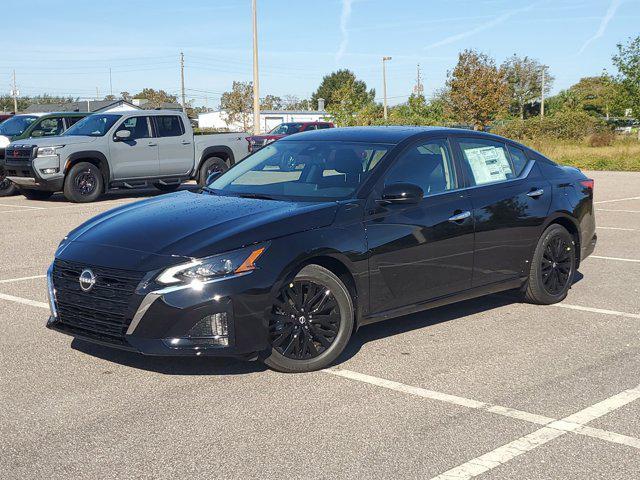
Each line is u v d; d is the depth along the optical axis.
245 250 4.60
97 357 5.18
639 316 6.36
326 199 5.26
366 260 5.10
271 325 4.71
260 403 4.36
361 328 5.98
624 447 3.78
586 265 8.61
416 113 44.19
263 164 6.04
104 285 4.61
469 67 48.91
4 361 5.10
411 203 5.33
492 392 4.55
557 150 36.59
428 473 3.48
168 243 4.65
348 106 41.06
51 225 11.91
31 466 3.55
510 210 6.16
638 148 36.62
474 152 6.16
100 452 3.71
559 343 5.57
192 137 17.12
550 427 4.02
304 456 3.66
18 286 7.46
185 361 5.09
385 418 4.14
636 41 42.38
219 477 3.44
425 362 5.12
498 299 6.94
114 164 15.88
